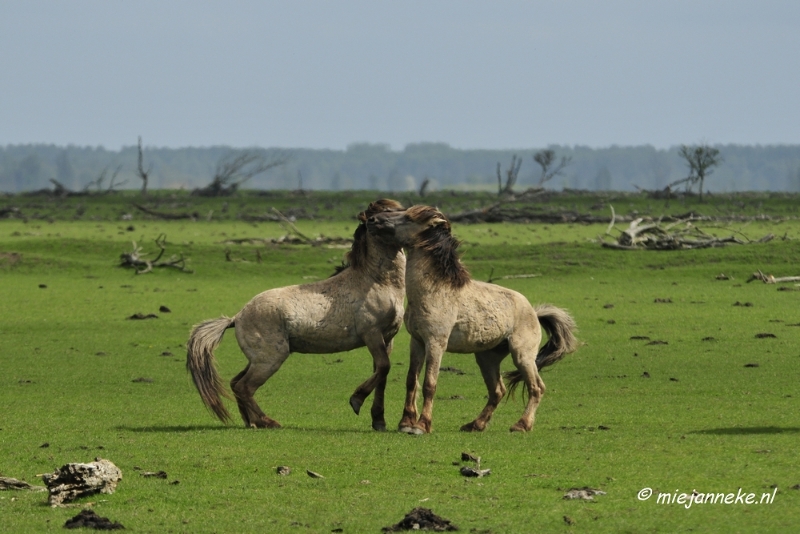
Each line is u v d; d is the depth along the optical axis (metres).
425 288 50.66
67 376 78.38
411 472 41.84
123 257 184.12
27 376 78.38
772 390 67.94
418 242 50.97
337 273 55.91
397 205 53.22
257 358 53.53
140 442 49.16
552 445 47.28
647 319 114.19
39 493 39.25
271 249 195.12
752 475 39.97
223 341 101.25
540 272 169.75
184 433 51.91
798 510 34.88
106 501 37.69
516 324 53.28
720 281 157.25
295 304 53.31
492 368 54.41
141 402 66.06
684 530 33.19
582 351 90.56
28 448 47.97
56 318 118.38
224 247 195.88
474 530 33.53
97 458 43.16
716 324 108.50
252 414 54.09
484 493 38.28
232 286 158.25
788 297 133.75
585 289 149.75
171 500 37.72
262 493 38.53
